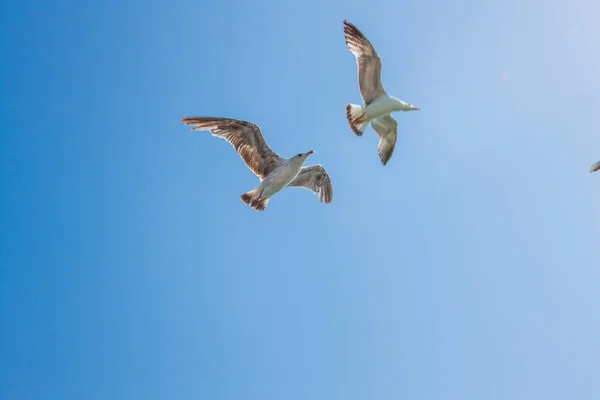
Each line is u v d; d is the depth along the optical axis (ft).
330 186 66.18
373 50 57.82
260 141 58.23
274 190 58.03
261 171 59.57
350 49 59.41
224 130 57.47
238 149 58.54
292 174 57.98
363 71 59.21
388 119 63.26
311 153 58.03
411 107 59.21
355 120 59.11
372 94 59.82
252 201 57.88
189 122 56.39
